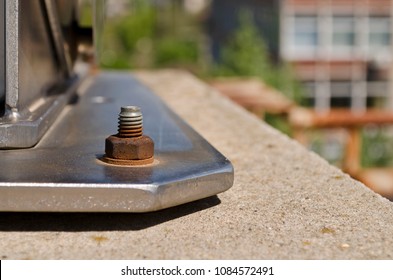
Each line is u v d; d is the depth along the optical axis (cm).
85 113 64
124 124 48
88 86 83
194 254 43
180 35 767
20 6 52
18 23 51
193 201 50
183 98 92
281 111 170
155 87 102
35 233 46
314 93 536
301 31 527
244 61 289
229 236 45
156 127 59
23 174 46
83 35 71
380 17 533
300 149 64
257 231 46
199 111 82
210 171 48
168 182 45
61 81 70
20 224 47
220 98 92
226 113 81
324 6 525
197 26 780
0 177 45
